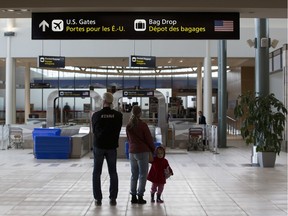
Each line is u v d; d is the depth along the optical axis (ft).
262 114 38.01
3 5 23.35
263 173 34.42
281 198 24.20
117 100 63.16
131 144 22.41
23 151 54.44
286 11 24.00
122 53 70.33
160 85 120.88
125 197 24.47
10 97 70.33
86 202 23.13
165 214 20.49
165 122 61.93
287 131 51.90
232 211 21.07
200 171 35.65
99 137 21.94
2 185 28.50
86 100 113.39
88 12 24.45
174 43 70.49
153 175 23.00
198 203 22.91
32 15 24.43
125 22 24.48
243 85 89.40
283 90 55.16
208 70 70.33
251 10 23.95
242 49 70.18
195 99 114.21
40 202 23.16
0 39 70.18
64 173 34.30
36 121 76.43
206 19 24.41
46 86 99.96
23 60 77.51
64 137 45.88
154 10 24.16
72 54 70.08
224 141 60.75
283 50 55.31
